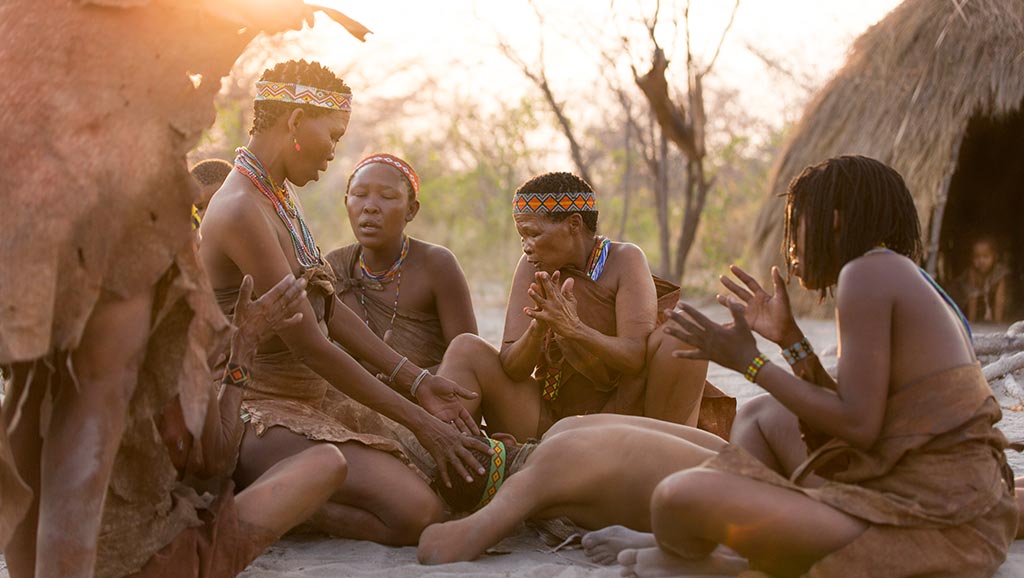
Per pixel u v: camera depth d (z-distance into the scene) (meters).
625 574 2.96
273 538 2.88
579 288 4.00
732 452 2.73
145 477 2.56
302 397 3.55
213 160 4.05
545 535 3.38
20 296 2.17
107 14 2.29
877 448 2.69
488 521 3.20
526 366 3.85
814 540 2.62
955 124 10.48
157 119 2.32
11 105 2.22
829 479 2.81
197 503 2.75
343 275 4.21
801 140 11.65
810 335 9.59
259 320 2.93
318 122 3.49
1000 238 11.81
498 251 18.83
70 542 2.29
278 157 3.51
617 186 18.95
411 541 3.39
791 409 2.68
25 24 2.26
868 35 11.60
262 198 3.48
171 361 2.45
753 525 2.63
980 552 2.67
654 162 15.24
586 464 3.25
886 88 10.98
